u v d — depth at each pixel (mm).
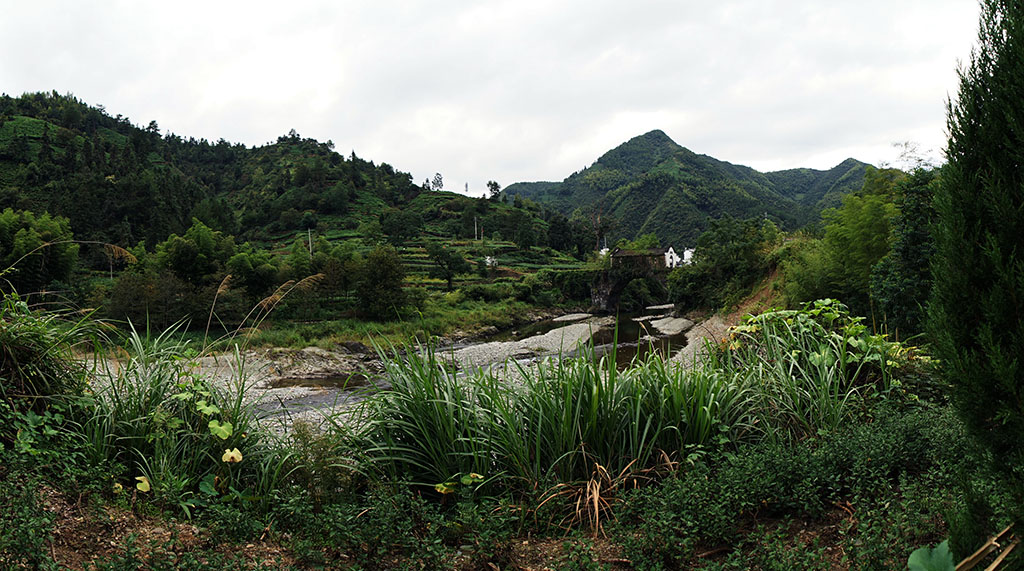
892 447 3752
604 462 4367
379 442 4367
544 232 107438
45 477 3381
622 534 3139
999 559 1847
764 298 29062
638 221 156000
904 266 12133
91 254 45688
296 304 38312
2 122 105875
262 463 4312
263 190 128875
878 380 5234
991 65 2023
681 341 30312
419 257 77938
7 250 33938
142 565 2699
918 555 1768
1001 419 1915
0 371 3873
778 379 5094
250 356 25719
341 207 111125
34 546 2412
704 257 40531
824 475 3541
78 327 4445
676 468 4238
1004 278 1842
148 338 4723
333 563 3084
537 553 3357
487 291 59531
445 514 3664
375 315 40125
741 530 3324
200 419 4391
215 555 2760
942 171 2111
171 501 3541
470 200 133500
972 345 1992
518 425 4422
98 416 4098
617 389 4680
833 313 5645
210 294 32406
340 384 23000
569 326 41281
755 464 3650
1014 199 1922
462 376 4867
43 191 78688
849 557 2656
